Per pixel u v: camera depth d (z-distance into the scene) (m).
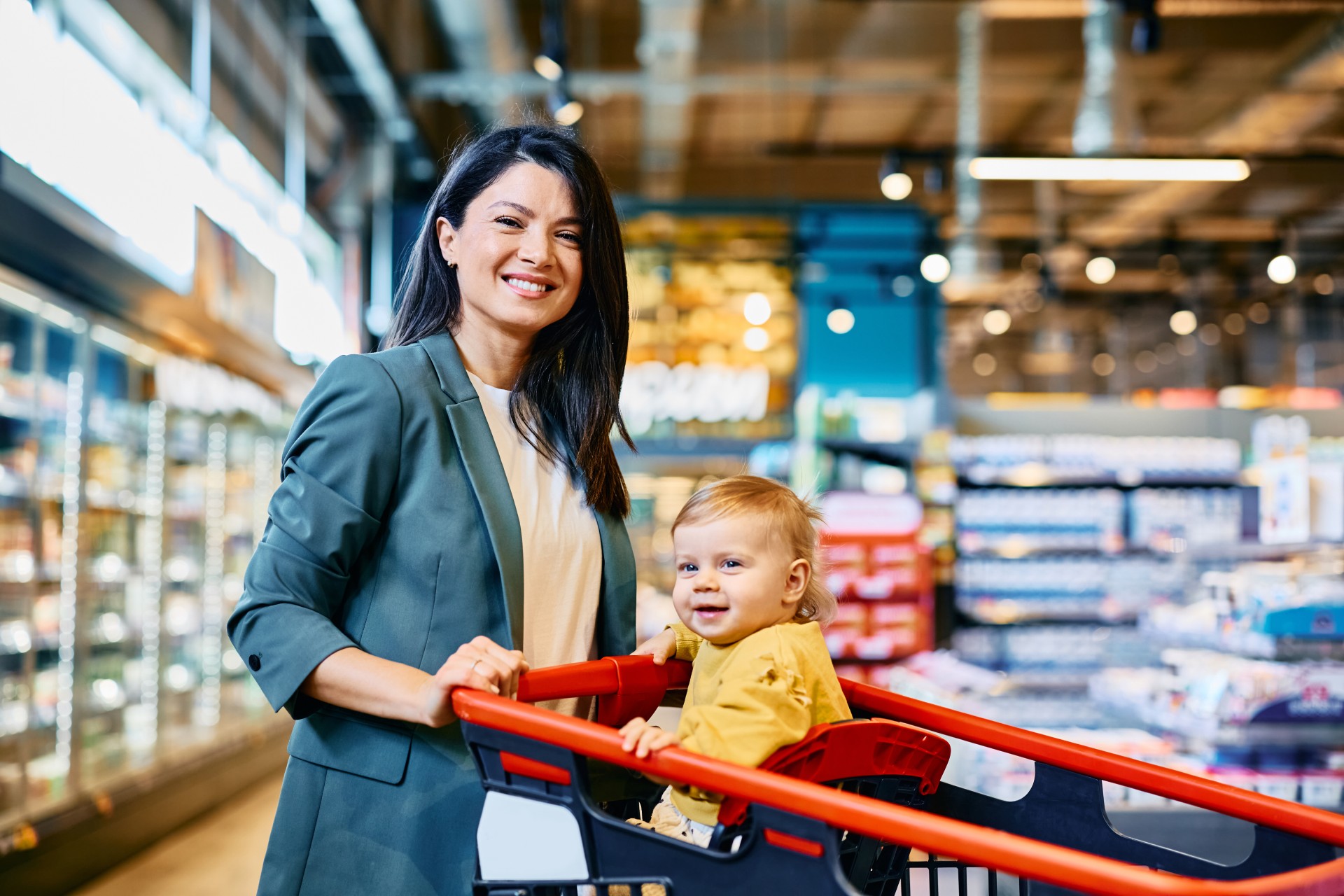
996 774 3.00
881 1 8.31
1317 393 9.77
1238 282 15.55
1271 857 1.44
